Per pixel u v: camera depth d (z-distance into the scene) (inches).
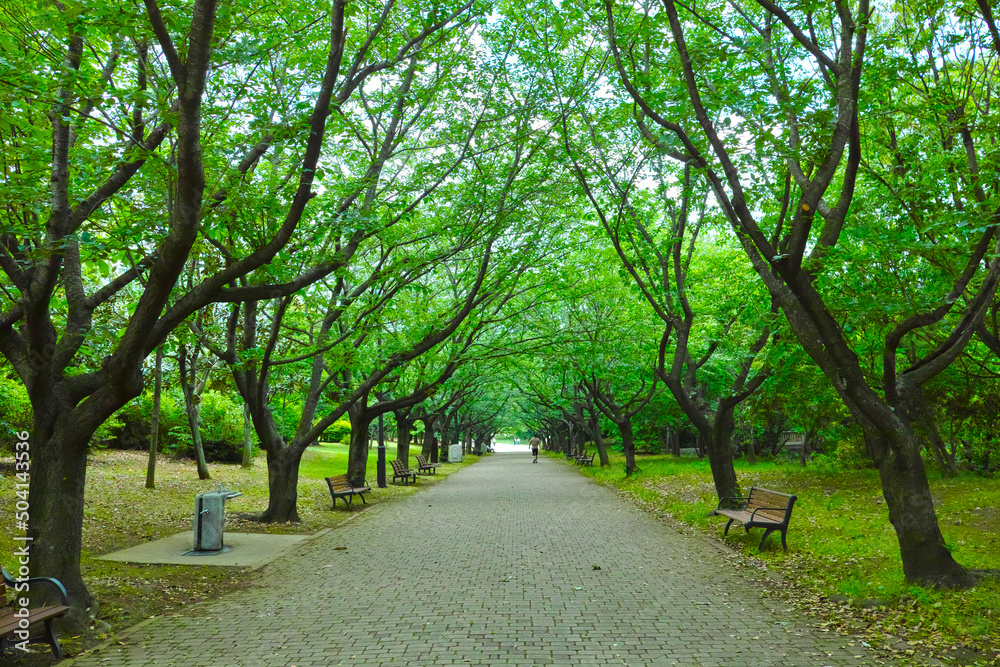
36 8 263.4
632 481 914.1
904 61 315.6
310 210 406.9
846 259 342.6
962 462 823.1
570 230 660.1
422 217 598.9
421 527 529.7
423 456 1280.8
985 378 623.2
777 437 1280.8
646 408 1312.7
